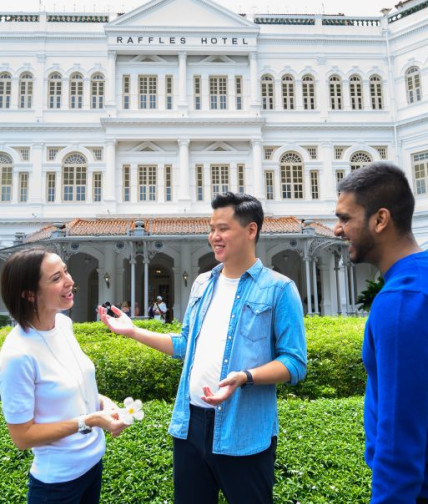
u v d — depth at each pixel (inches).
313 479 143.6
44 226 1058.7
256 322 104.0
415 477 62.1
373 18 1221.1
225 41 1142.3
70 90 1138.7
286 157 1154.7
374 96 1194.0
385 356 65.9
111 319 124.2
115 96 1118.4
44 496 93.7
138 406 92.4
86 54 1139.3
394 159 1151.0
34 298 96.8
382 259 78.5
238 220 110.3
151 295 1178.6
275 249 1049.5
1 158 1103.0
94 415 92.1
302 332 104.6
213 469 101.9
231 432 97.4
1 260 962.7
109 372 236.7
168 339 123.0
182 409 108.0
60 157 1100.5
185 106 1120.2
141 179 1111.0
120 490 140.8
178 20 1137.4
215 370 104.4
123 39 1119.0
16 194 1082.7
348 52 1192.8
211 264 1170.0
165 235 818.8
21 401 89.4
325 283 1100.5
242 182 1128.2
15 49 1130.7
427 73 1126.4
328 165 1139.9
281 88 1173.7
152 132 1099.9
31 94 1135.0
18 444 89.7
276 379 95.3
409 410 62.9
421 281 67.7
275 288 106.4
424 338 63.8
